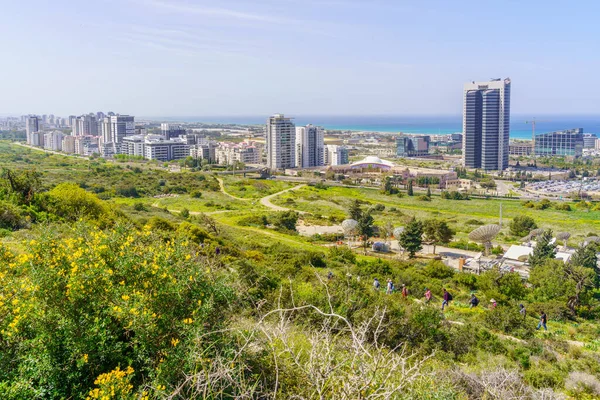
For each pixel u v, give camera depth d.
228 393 6.34
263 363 7.06
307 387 6.26
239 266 16.19
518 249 55.84
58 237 9.21
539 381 14.27
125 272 8.12
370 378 5.81
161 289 7.80
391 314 15.86
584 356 18.92
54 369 6.64
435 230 59.56
